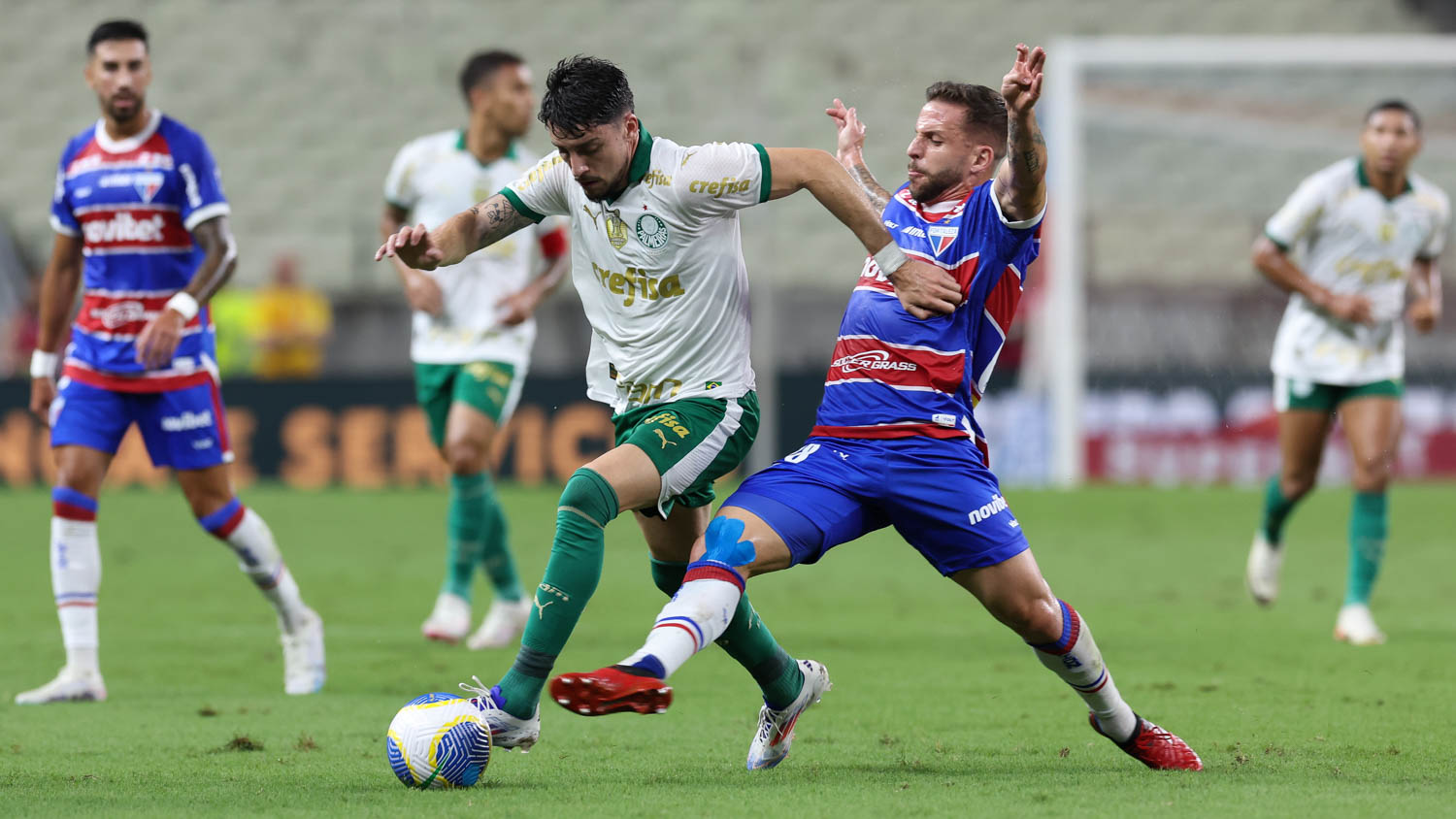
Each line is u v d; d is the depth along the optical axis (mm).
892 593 34531
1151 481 56250
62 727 18922
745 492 14898
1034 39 76625
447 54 77562
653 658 13344
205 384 22047
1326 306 28750
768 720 15828
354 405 56000
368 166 73812
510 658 25453
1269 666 23859
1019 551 14852
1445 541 43719
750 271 66438
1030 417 56719
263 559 21844
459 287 28047
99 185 21500
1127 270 63375
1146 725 15656
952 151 15242
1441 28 77750
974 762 16172
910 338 15000
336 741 17750
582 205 15180
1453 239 59656
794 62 76000
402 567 38750
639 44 77250
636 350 15250
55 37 77375
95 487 21797
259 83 76812
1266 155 63312
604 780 15023
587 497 14523
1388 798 13734
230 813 13273
